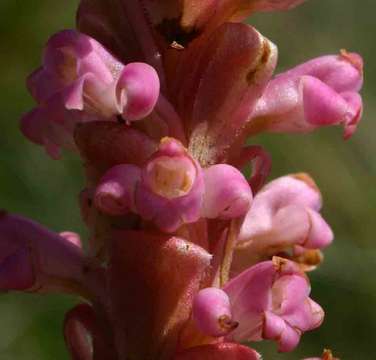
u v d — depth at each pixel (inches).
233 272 5.3
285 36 11.3
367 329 9.8
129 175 4.8
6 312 9.1
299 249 5.4
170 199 4.7
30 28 10.0
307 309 5.0
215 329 4.8
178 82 5.1
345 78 5.3
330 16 11.6
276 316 4.9
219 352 4.9
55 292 5.2
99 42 5.1
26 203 9.6
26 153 9.7
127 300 4.9
